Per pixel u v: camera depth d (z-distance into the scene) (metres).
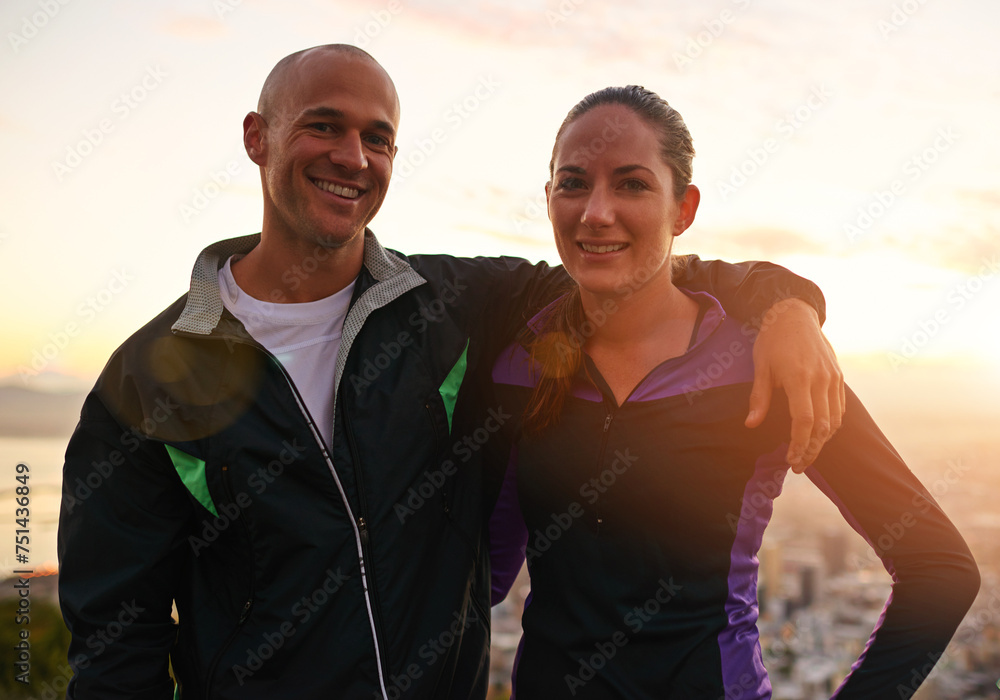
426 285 1.76
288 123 1.56
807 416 1.32
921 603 1.37
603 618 1.50
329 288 1.67
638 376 1.58
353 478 1.56
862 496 1.44
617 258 1.50
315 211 1.57
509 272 1.88
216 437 1.52
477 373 1.77
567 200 1.54
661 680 1.44
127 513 1.57
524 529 1.85
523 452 1.62
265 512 1.52
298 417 1.55
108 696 1.55
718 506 1.49
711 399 1.51
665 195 1.52
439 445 1.65
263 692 1.54
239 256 1.74
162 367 1.55
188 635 1.62
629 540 1.49
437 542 1.65
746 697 1.45
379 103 1.60
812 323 1.43
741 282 1.63
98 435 1.57
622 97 1.55
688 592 1.47
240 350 1.58
